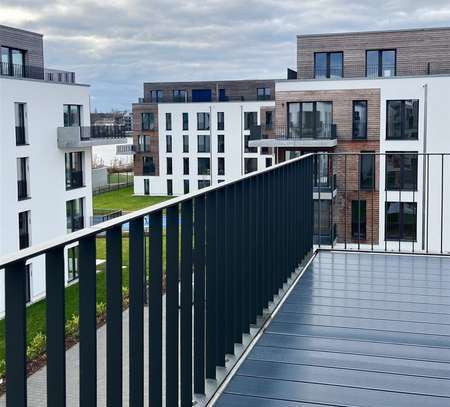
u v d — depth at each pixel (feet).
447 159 68.23
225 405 7.65
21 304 3.92
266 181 10.98
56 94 65.16
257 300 10.31
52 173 64.95
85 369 4.71
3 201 56.70
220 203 8.13
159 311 6.01
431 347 9.57
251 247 9.78
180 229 6.63
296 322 10.74
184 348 6.91
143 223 5.60
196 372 7.45
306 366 8.86
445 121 68.18
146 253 6.13
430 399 7.85
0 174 56.13
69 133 65.82
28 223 61.31
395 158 69.36
